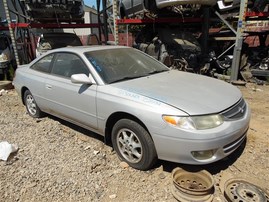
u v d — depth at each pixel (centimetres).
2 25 1096
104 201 261
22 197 271
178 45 812
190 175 281
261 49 827
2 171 315
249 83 761
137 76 363
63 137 405
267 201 242
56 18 945
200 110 266
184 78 365
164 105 274
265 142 370
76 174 304
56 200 264
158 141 275
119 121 312
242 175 293
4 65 859
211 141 258
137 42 993
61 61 406
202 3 714
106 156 344
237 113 292
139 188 277
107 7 1037
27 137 409
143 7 829
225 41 906
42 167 321
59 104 403
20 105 607
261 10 789
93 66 351
